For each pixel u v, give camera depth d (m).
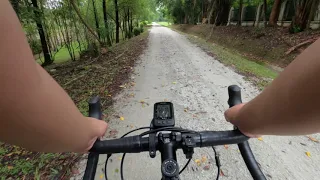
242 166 2.31
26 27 7.02
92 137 0.63
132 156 2.48
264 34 12.69
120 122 3.30
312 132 0.44
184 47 12.52
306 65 0.36
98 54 9.59
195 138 0.85
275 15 13.89
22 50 0.35
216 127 3.15
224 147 2.60
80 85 5.12
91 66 7.22
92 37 10.67
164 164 0.73
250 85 4.87
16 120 0.36
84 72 6.41
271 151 2.53
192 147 0.82
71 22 10.53
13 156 2.48
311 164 2.31
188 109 3.73
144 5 26.45
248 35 14.26
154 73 6.21
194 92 4.56
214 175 2.21
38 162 2.36
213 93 4.48
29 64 0.37
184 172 2.25
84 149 0.62
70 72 6.71
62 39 12.30
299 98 0.37
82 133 0.55
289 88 0.39
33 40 8.98
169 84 5.13
